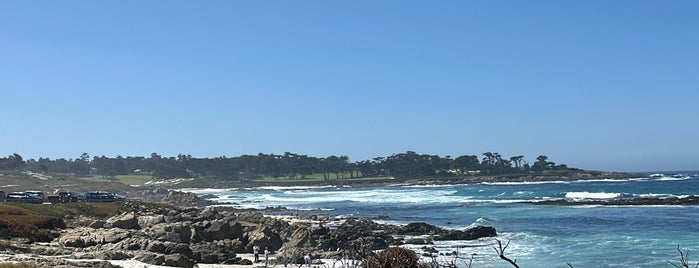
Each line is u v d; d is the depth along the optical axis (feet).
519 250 143.54
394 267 35.47
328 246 155.12
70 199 241.76
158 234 149.48
